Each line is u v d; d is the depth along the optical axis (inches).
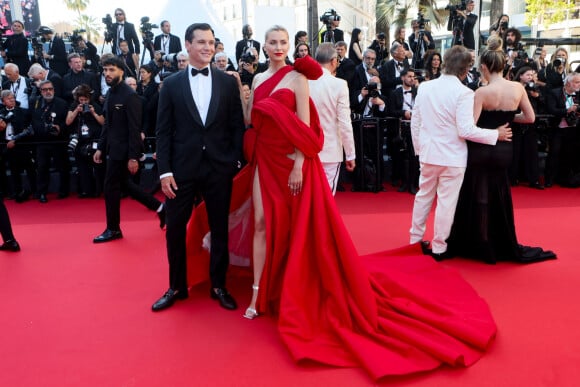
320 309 114.1
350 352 101.3
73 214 238.5
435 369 95.9
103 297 134.7
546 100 269.4
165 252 172.1
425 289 129.3
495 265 152.5
